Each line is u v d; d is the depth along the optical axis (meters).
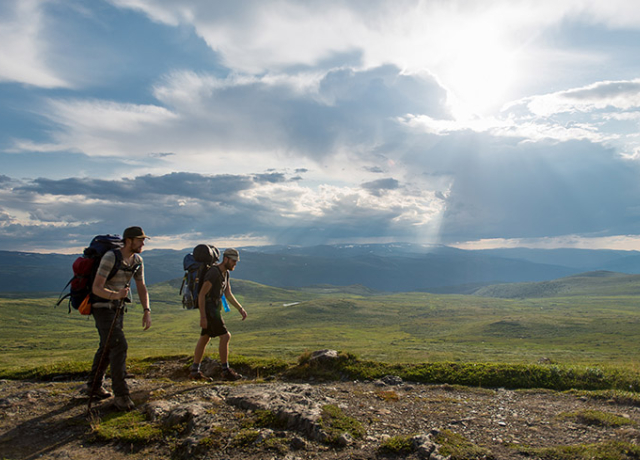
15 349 130.88
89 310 6.79
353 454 4.90
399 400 7.16
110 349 6.79
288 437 5.30
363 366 9.40
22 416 6.52
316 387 7.77
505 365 9.09
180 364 10.35
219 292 8.72
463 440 5.19
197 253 8.80
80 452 5.31
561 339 143.88
